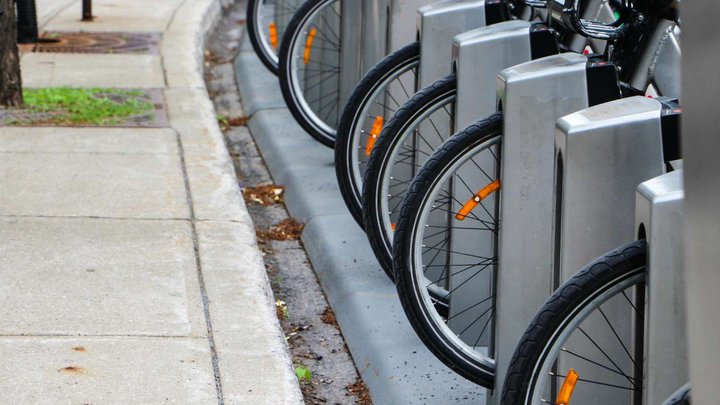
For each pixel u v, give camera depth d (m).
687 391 2.79
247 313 4.75
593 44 4.66
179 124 7.82
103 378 4.07
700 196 2.14
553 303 3.32
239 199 6.30
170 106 8.35
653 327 3.12
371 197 4.98
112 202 6.08
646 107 3.49
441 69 5.14
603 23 4.23
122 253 5.34
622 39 4.14
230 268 5.25
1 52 7.87
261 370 4.23
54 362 4.17
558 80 3.87
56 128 7.54
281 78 7.60
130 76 9.34
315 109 8.16
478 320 4.78
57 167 6.66
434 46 5.12
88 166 6.71
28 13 10.61
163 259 5.30
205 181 6.57
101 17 12.16
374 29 6.73
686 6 2.14
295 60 7.59
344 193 5.73
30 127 7.53
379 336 5.04
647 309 3.14
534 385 3.37
